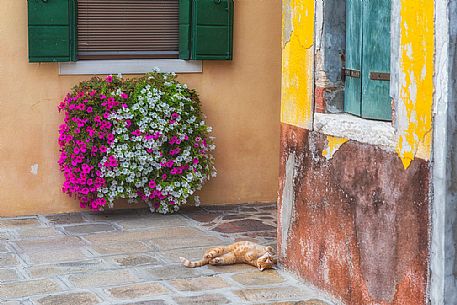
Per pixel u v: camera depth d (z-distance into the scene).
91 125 6.98
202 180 7.34
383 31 4.66
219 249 5.83
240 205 7.73
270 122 7.77
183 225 6.94
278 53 7.75
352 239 4.83
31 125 7.12
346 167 4.88
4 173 7.09
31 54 6.96
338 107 5.18
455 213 4.04
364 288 4.72
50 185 7.22
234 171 7.73
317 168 5.22
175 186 7.14
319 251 5.21
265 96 7.75
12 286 5.31
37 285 5.34
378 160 4.55
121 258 5.95
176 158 7.17
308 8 5.26
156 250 6.17
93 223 6.95
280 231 5.74
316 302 5.07
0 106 7.03
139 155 7.00
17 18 7.02
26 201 7.17
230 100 7.66
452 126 4.00
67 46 7.04
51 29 6.99
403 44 4.29
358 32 4.93
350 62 5.05
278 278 5.54
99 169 6.98
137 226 6.88
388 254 4.48
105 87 7.02
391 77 4.42
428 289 4.16
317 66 5.20
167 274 5.59
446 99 3.97
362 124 4.71
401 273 4.37
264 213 7.44
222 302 5.05
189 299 5.09
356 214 4.79
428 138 4.12
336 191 5.00
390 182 4.45
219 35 7.43
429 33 4.07
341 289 4.97
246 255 5.79
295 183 5.50
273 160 7.79
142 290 5.25
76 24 7.12
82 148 6.90
